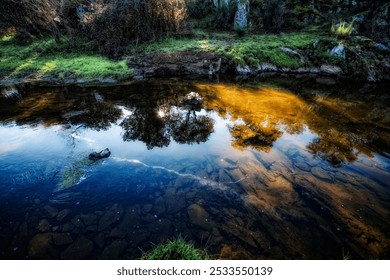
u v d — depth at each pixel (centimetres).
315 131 577
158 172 425
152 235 314
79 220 334
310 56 1118
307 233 323
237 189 391
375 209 364
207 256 286
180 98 759
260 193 385
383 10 1237
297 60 1092
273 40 1216
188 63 1026
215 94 799
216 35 1299
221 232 321
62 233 316
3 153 468
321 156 482
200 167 439
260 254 295
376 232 329
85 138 524
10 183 396
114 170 428
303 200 374
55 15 1080
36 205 358
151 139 529
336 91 884
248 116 648
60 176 412
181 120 623
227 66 1043
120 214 344
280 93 830
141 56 1055
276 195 382
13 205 358
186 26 1289
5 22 1121
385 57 1097
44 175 414
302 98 791
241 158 466
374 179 424
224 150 490
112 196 374
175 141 523
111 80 896
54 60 1004
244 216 345
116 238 310
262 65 1066
